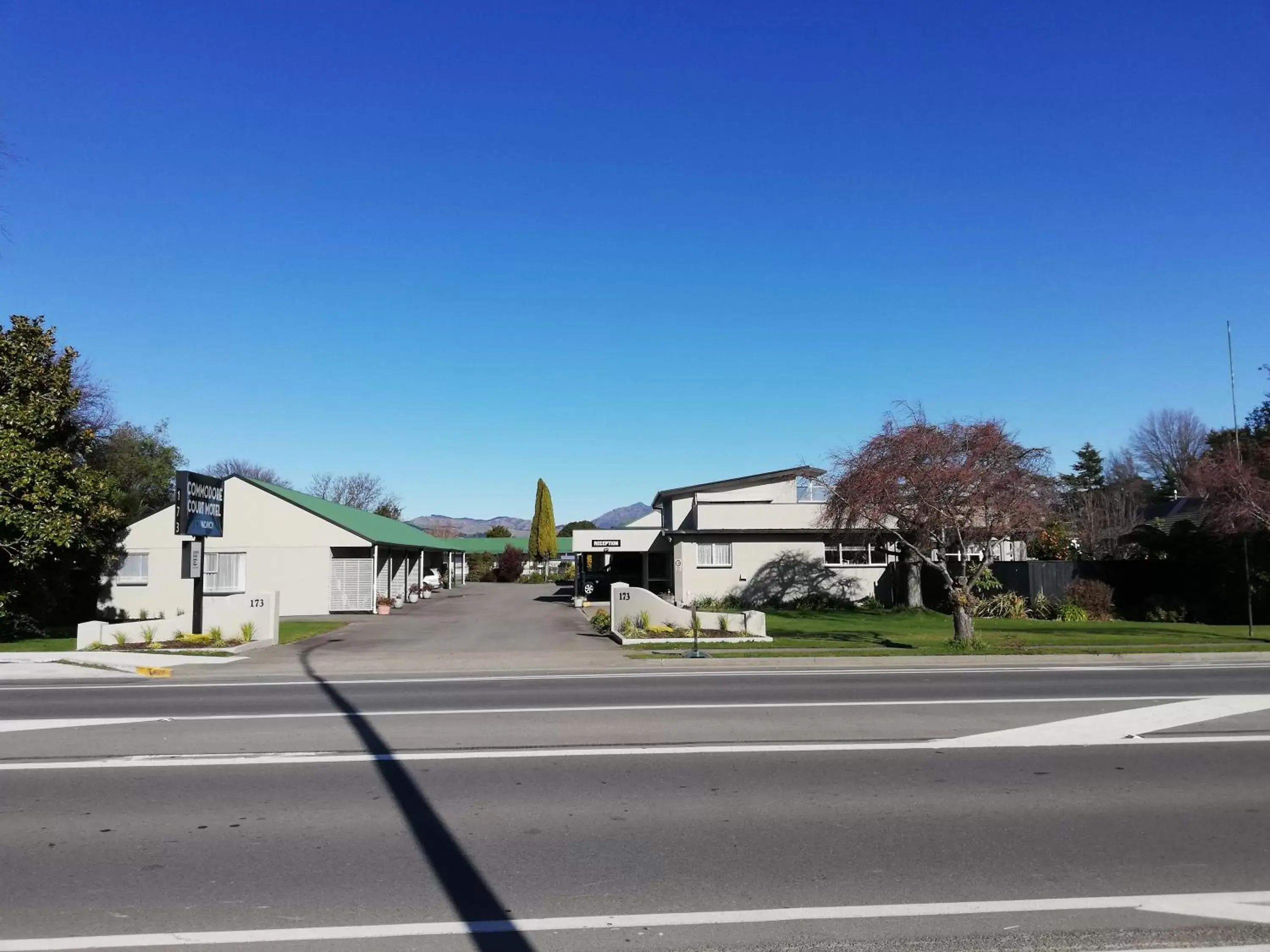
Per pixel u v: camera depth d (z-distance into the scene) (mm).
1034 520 22922
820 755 9492
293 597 36594
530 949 4875
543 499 81000
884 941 4977
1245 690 14219
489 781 8445
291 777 8602
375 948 4891
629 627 23969
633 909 5406
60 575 29641
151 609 36156
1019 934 5062
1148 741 10148
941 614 32219
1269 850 6449
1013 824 7047
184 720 11891
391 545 39312
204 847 6555
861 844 6582
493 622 31344
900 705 12828
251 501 36906
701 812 7387
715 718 11766
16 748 10000
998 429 22781
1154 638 23094
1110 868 6078
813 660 19000
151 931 5102
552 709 12609
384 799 7820
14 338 27766
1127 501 53375
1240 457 27625
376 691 14781
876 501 23422
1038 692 14141
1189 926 5168
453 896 5613
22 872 6070
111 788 8227
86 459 34469
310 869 6098
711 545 35688
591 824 7070
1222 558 28938
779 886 5770
